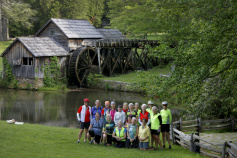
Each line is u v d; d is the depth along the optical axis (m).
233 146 10.40
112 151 11.77
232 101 17.02
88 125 13.12
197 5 14.09
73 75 39.12
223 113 18.92
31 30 67.88
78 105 27.53
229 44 12.84
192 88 13.12
